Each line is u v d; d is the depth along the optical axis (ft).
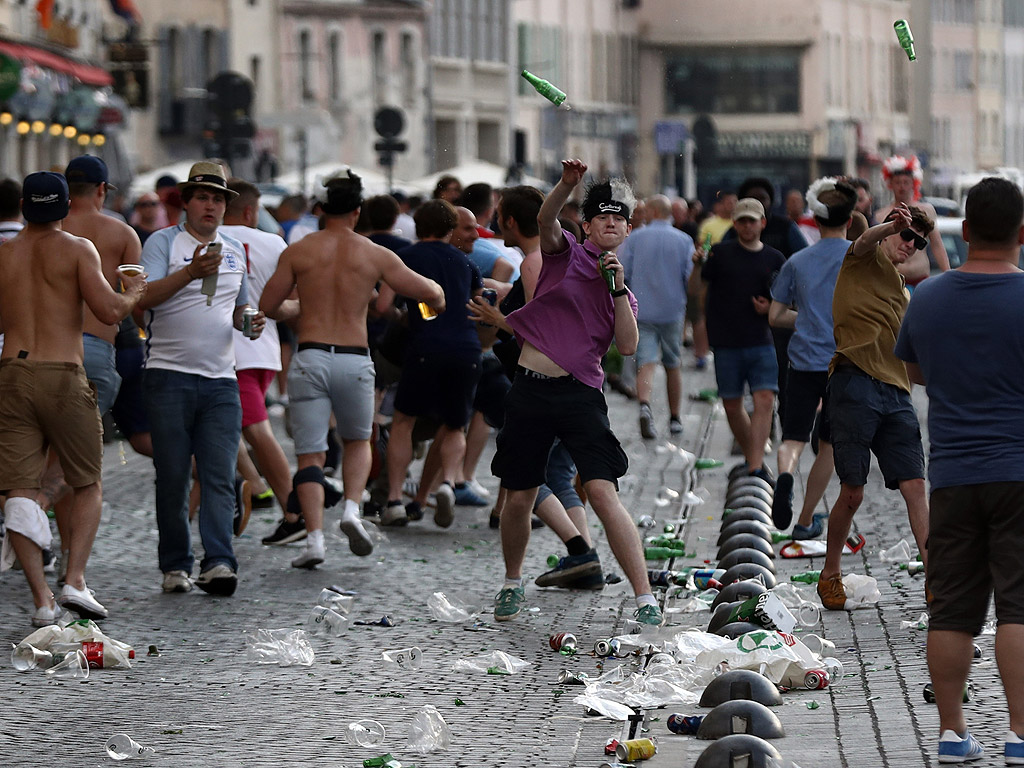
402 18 338.75
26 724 41.65
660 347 100.48
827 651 46.91
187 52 302.45
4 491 52.70
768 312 70.90
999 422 35.53
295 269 62.13
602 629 51.72
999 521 35.50
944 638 35.94
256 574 61.41
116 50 233.96
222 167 58.34
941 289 36.17
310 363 62.08
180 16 301.84
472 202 79.00
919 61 512.22
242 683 45.73
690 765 36.68
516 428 52.08
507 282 75.31
